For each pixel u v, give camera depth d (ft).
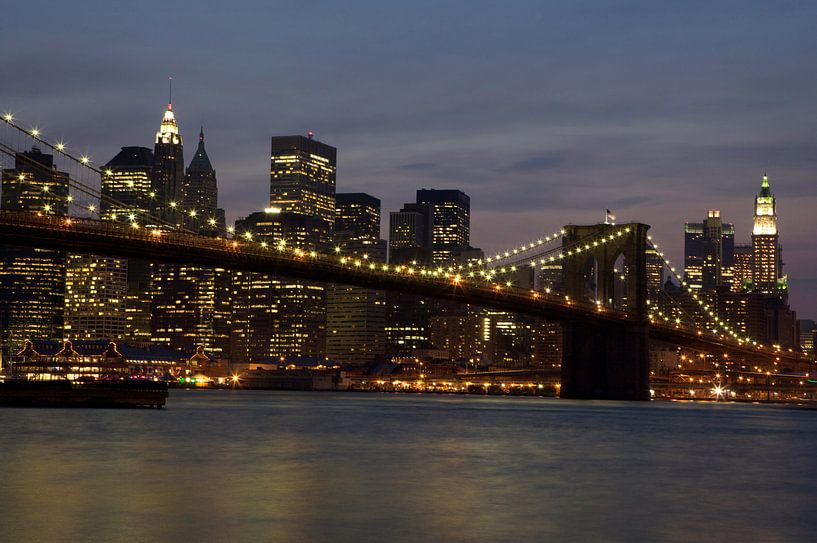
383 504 169.99
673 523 158.30
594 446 301.84
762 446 315.58
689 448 302.04
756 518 164.55
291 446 276.82
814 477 224.74
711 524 158.10
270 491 182.09
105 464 220.43
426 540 140.56
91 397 457.27
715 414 584.81
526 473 221.46
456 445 293.64
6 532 139.95
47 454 239.09
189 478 198.39
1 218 444.14
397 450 272.10
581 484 203.62
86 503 164.25
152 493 176.65
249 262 539.70
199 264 525.34
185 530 142.72
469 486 195.72
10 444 262.06
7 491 177.17
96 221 475.72
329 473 212.23
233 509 160.97
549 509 168.86
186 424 357.82
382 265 613.11
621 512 167.73
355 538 140.46
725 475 226.99
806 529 155.02
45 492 176.14
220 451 255.70
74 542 133.80
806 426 453.99
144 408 468.34
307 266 567.59
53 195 513.86
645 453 280.10
